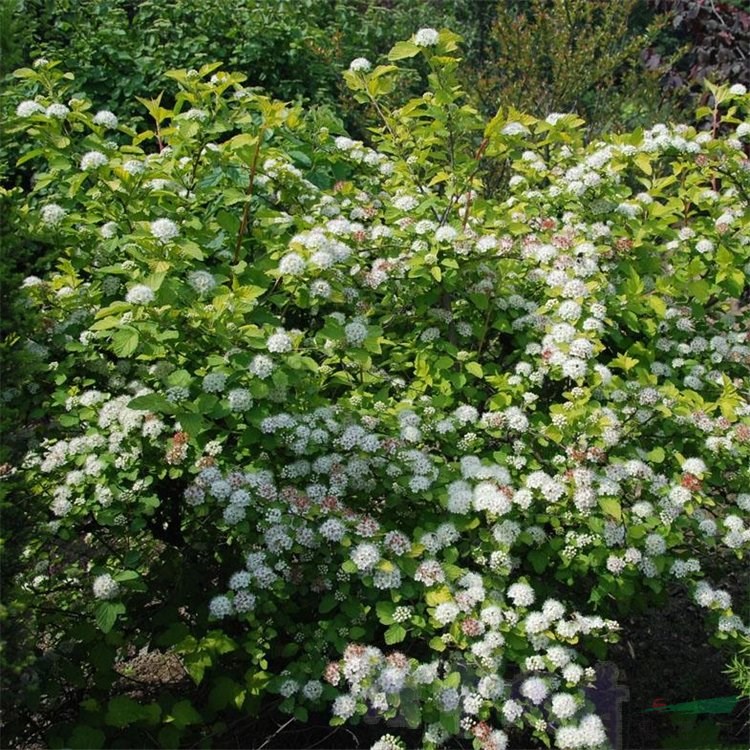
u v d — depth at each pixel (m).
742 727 2.68
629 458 2.50
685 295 3.18
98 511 2.27
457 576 2.22
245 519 2.33
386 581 2.17
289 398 2.47
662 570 2.39
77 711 2.39
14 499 2.18
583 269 2.82
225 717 2.44
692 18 6.57
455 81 2.77
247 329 2.34
